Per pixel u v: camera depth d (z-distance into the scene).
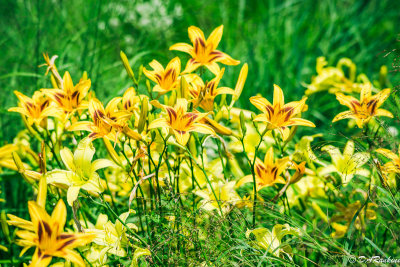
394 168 1.84
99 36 2.91
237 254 1.78
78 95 1.81
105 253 1.79
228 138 2.34
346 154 1.92
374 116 1.88
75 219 1.74
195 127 1.76
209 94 1.85
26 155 2.09
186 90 1.80
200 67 1.90
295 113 1.81
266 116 1.80
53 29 3.09
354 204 1.91
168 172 1.88
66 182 1.76
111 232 1.80
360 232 1.90
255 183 1.84
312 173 1.95
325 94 2.93
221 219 1.78
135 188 1.78
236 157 2.15
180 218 1.82
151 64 1.85
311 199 1.99
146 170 1.95
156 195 1.87
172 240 1.80
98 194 1.82
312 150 1.93
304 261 1.83
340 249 1.80
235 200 1.85
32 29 2.96
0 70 2.86
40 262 1.64
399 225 1.85
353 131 2.52
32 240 1.65
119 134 1.80
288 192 2.01
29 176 1.77
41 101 1.84
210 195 1.89
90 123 1.78
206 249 1.78
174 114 1.75
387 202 1.88
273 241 1.79
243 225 1.83
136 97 1.85
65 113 1.81
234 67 2.96
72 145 2.12
